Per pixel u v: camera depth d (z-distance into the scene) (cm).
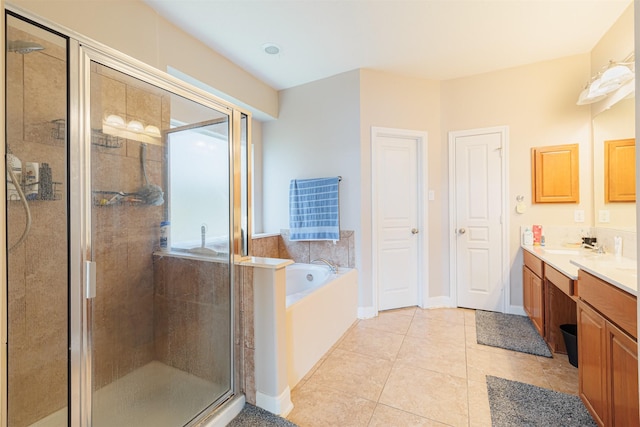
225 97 286
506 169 303
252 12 214
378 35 244
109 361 156
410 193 331
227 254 176
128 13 193
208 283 178
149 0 200
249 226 192
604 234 246
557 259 222
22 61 121
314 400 175
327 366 213
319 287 236
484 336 255
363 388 186
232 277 173
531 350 230
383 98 311
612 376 129
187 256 183
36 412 132
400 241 328
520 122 298
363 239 304
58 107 127
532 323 278
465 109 321
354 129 307
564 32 241
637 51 92
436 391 182
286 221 353
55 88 126
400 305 329
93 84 137
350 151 309
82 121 132
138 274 178
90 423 139
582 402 161
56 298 131
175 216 187
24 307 130
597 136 259
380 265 321
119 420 150
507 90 303
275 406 163
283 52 270
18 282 130
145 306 181
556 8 211
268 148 364
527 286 279
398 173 326
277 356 163
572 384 187
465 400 172
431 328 275
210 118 183
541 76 289
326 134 323
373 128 307
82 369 135
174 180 186
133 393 163
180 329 182
